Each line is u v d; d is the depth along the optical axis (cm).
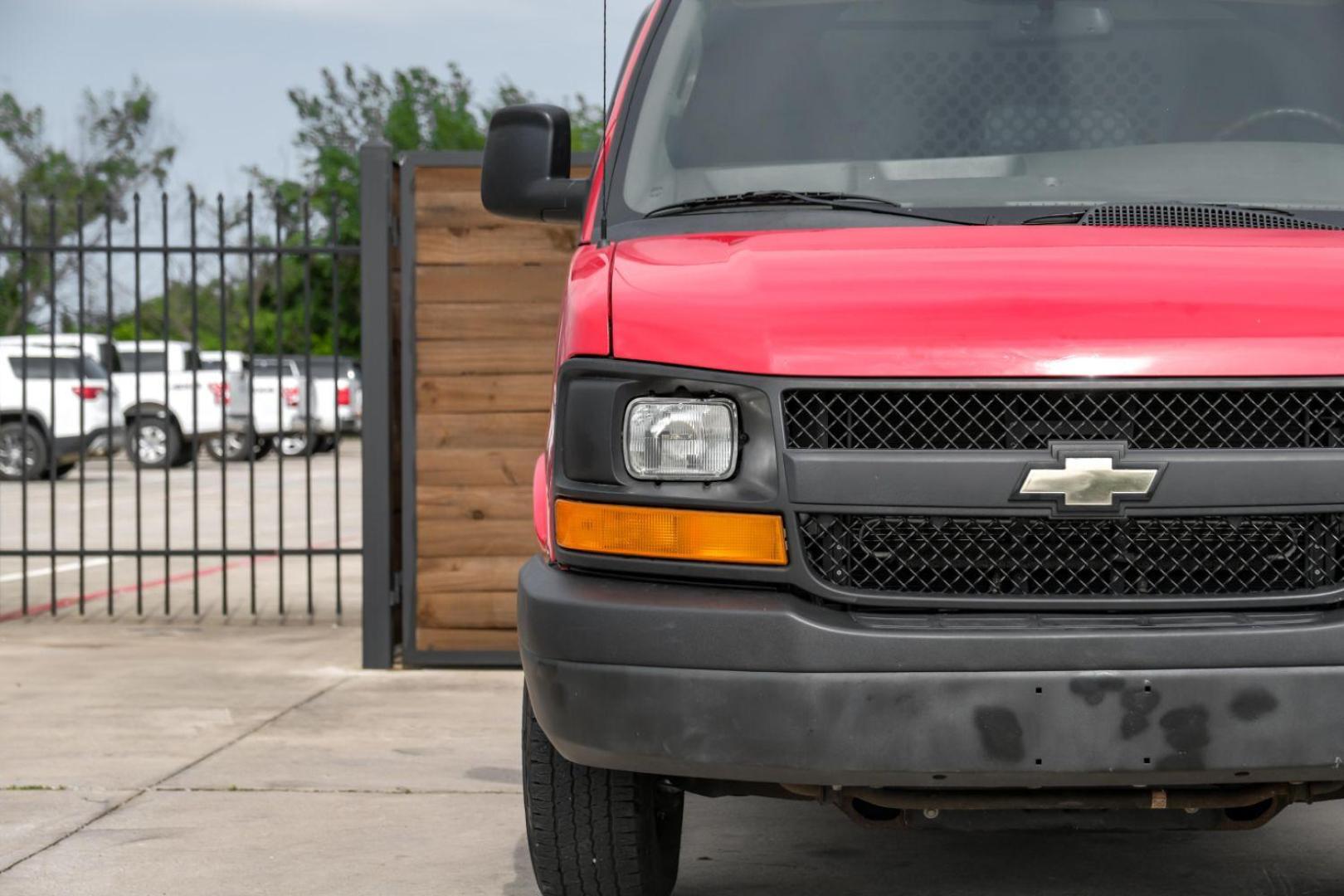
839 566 330
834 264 356
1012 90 436
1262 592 326
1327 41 443
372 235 816
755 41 457
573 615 336
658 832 406
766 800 557
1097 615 327
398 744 650
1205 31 446
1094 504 322
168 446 1042
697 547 335
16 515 2023
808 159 429
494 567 826
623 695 331
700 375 335
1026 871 469
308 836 511
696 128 441
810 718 323
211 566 1466
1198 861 478
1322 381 325
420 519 825
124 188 5709
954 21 452
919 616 328
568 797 384
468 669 832
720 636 326
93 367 2453
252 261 1007
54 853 492
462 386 820
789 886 455
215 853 491
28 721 699
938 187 417
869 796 345
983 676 320
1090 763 319
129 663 859
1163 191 412
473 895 448
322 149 7462
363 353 824
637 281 359
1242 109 431
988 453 325
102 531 1836
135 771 602
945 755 321
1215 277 343
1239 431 327
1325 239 378
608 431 342
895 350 329
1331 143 425
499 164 457
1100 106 432
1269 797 344
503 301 815
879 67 445
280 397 1003
